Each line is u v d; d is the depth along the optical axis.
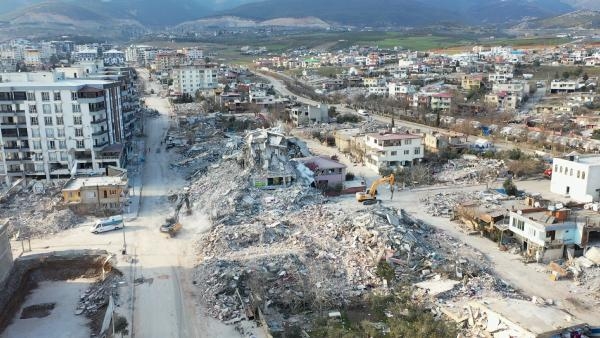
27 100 121.56
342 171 119.25
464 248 83.62
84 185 101.94
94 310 65.50
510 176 130.50
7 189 116.25
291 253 75.81
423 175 125.56
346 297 66.38
